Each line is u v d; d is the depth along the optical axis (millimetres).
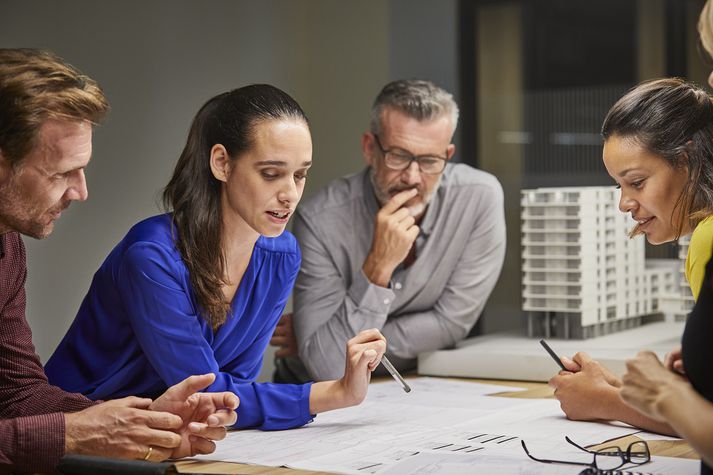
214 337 1799
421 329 2457
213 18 3182
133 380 1838
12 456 1442
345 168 3404
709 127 1475
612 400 1737
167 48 3045
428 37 3430
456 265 2521
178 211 1747
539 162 3498
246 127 1688
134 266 1692
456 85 3496
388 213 2336
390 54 3344
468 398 2070
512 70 3508
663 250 2967
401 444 1594
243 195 1703
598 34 3424
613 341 2486
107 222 2922
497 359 2352
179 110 3090
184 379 1712
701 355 1218
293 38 3416
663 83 1531
